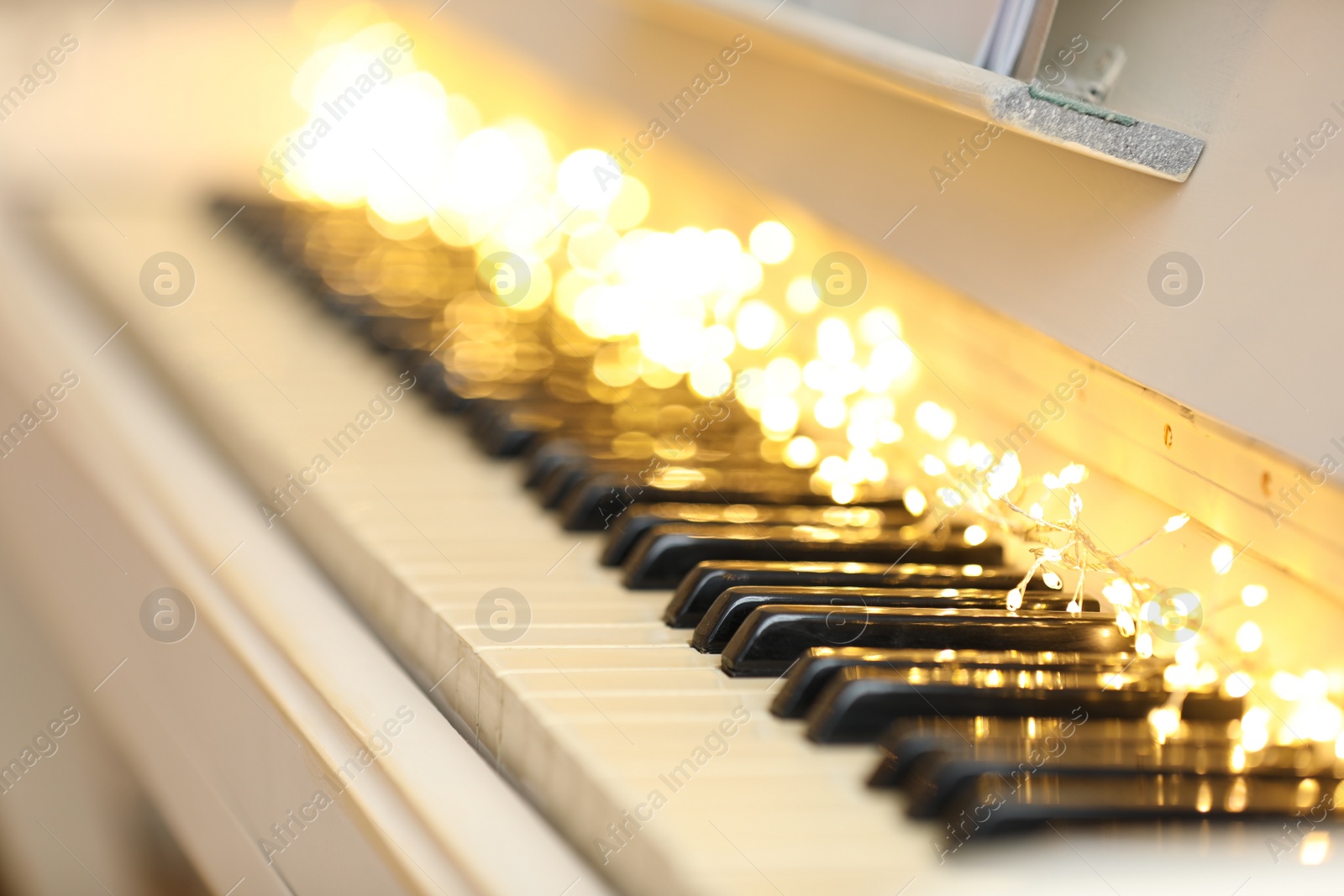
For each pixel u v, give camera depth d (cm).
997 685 91
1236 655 101
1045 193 112
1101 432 115
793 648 101
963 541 125
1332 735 90
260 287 212
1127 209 102
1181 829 78
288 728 103
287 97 328
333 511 130
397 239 238
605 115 189
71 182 301
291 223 243
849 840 77
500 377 167
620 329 195
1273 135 89
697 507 126
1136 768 81
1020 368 127
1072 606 109
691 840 75
